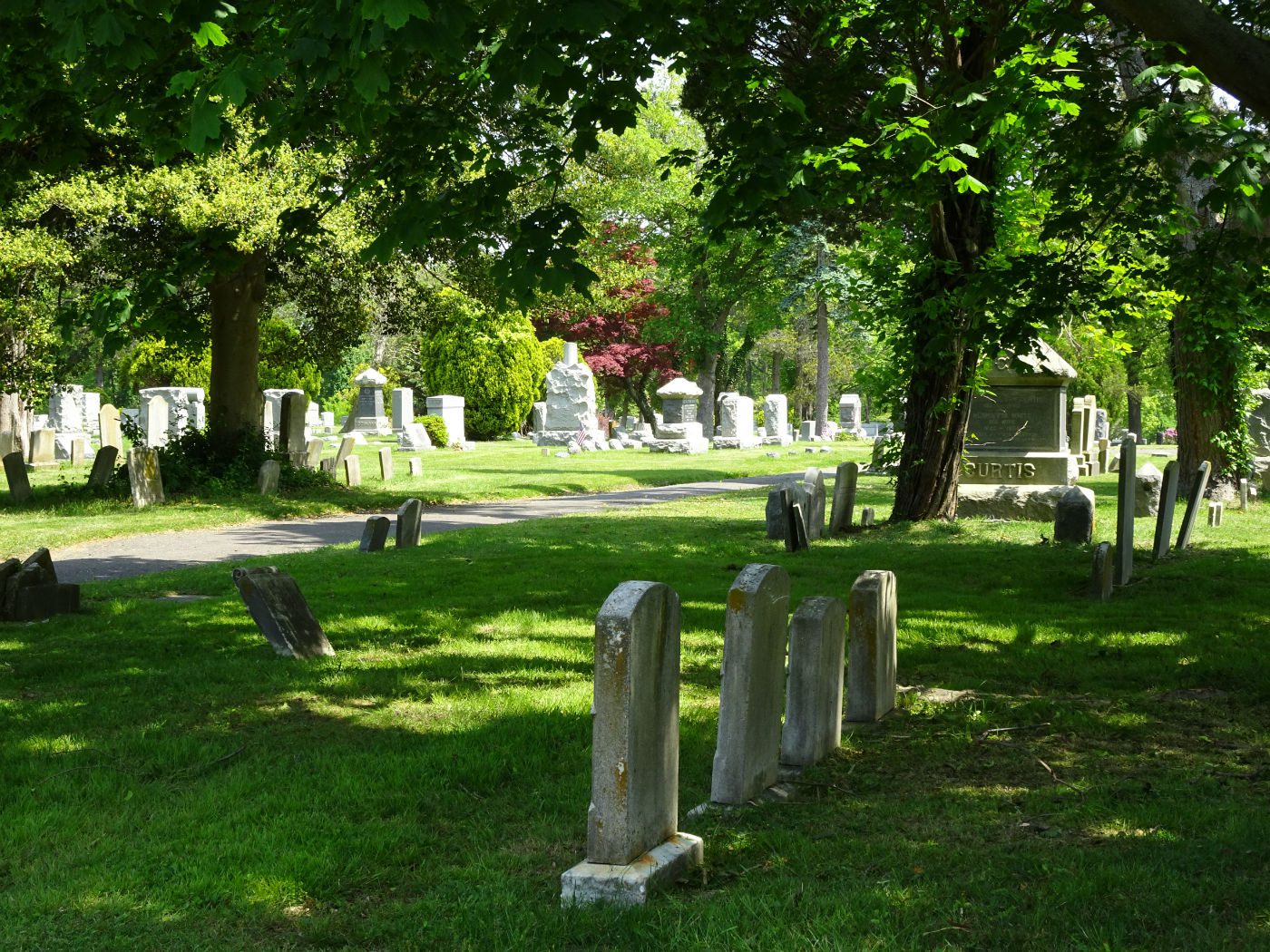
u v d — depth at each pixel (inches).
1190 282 467.8
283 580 363.9
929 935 158.6
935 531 673.0
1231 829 198.4
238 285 960.3
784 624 231.9
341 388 3056.1
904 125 431.2
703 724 280.8
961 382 702.5
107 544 692.7
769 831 204.8
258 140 378.9
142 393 1515.7
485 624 416.5
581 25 243.0
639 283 2370.8
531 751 258.7
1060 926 160.6
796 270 1895.9
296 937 166.9
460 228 343.9
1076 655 355.9
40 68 366.6
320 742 267.9
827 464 1504.7
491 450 1836.9
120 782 239.3
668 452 1758.1
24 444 1456.7
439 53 226.1
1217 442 863.1
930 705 298.7
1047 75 400.5
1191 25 257.3
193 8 255.6
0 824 212.8
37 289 1017.5
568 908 171.9
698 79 709.9
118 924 170.4
